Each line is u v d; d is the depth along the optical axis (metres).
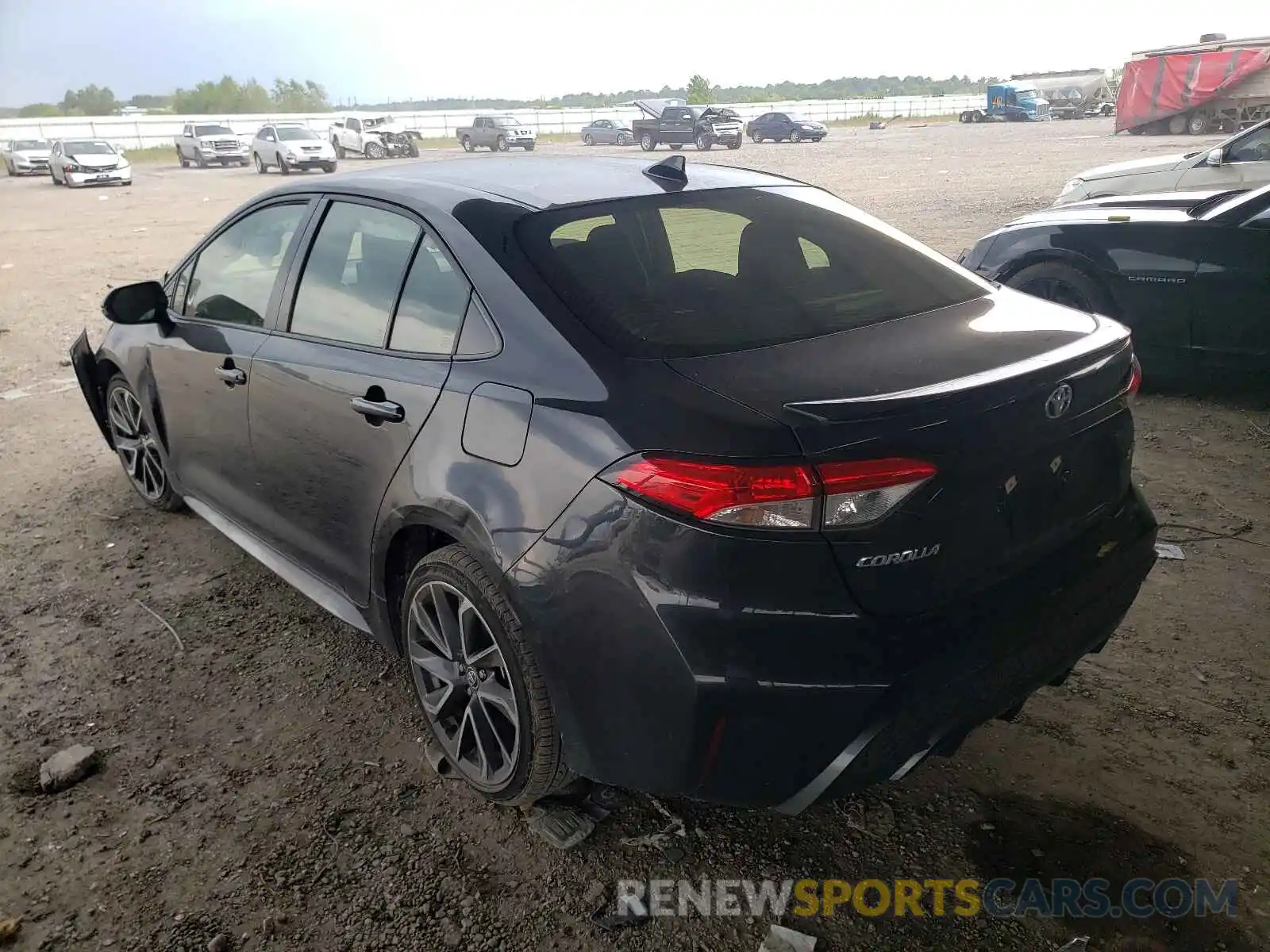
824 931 2.28
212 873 2.51
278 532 3.56
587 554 2.16
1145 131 35.09
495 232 2.66
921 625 2.10
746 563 2.00
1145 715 3.02
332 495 3.07
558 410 2.27
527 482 2.29
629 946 2.26
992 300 2.83
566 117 63.94
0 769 2.94
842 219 3.12
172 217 19.50
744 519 1.98
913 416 2.04
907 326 2.53
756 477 1.97
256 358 3.36
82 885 2.47
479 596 2.48
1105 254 5.93
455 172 3.17
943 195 17.05
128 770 2.91
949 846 2.53
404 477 2.66
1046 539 2.39
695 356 2.29
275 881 2.47
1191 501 4.54
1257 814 2.59
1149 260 5.75
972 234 12.32
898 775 2.19
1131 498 2.74
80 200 24.83
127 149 53.84
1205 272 5.55
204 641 3.65
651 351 2.30
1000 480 2.21
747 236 2.85
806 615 2.02
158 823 2.69
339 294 3.11
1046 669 2.36
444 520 2.53
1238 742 2.88
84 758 2.89
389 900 2.40
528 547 2.28
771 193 3.18
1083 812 2.62
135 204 22.97
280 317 3.36
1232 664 3.27
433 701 2.83
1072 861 2.46
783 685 2.03
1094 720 3.00
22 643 3.66
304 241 3.33
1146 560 2.72
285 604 3.92
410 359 2.73
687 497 2.01
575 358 2.32
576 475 2.19
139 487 4.90
